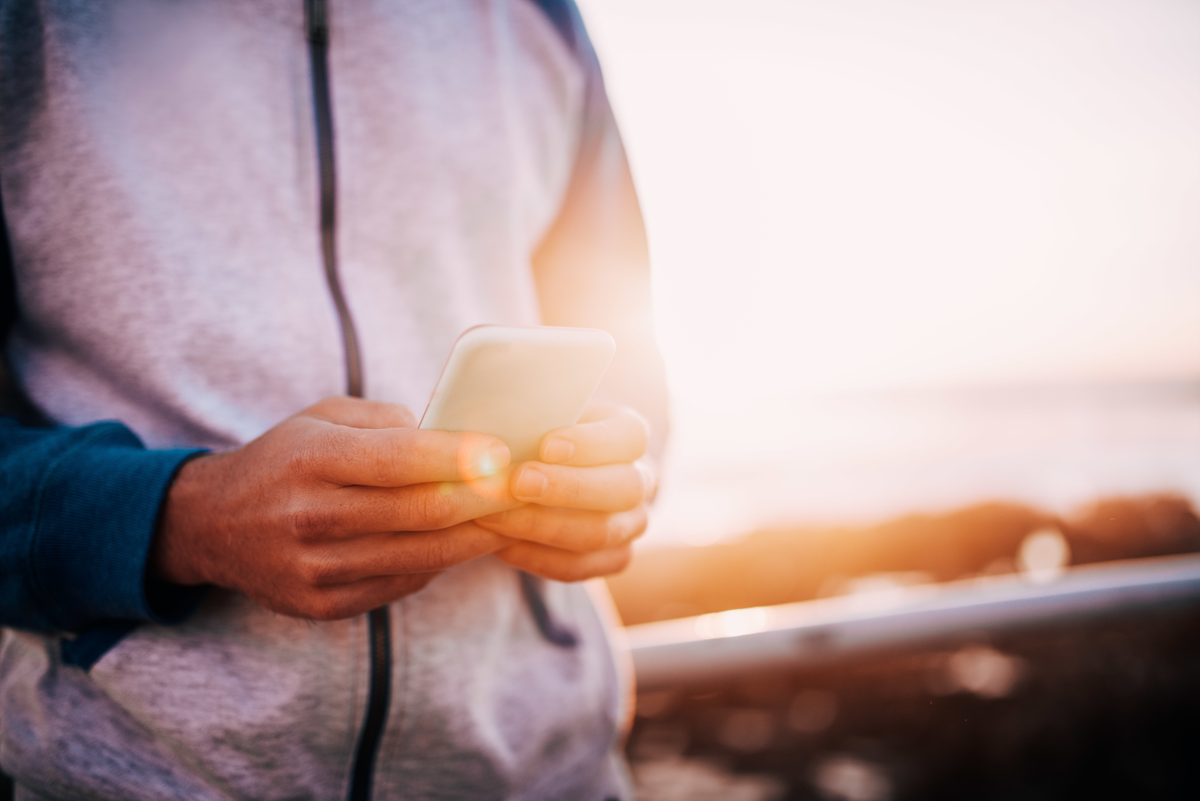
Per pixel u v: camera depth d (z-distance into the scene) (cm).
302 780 65
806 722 300
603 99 100
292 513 51
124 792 61
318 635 65
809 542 726
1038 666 295
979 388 4275
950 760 254
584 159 99
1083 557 663
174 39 67
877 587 654
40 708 63
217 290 66
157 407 65
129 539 55
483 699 73
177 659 62
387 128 75
